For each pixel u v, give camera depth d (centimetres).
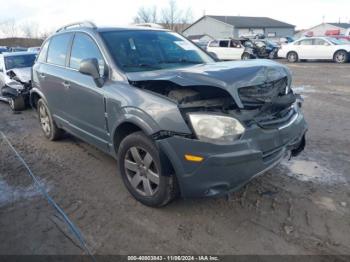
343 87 1069
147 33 448
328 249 281
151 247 290
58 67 488
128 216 336
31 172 448
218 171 289
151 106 315
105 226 321
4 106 923
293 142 347
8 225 326
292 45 2208
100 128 398
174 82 307
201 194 301
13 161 489
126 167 361
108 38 410
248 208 343
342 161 456
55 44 516
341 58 2031
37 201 371
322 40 2111
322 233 301
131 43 416
